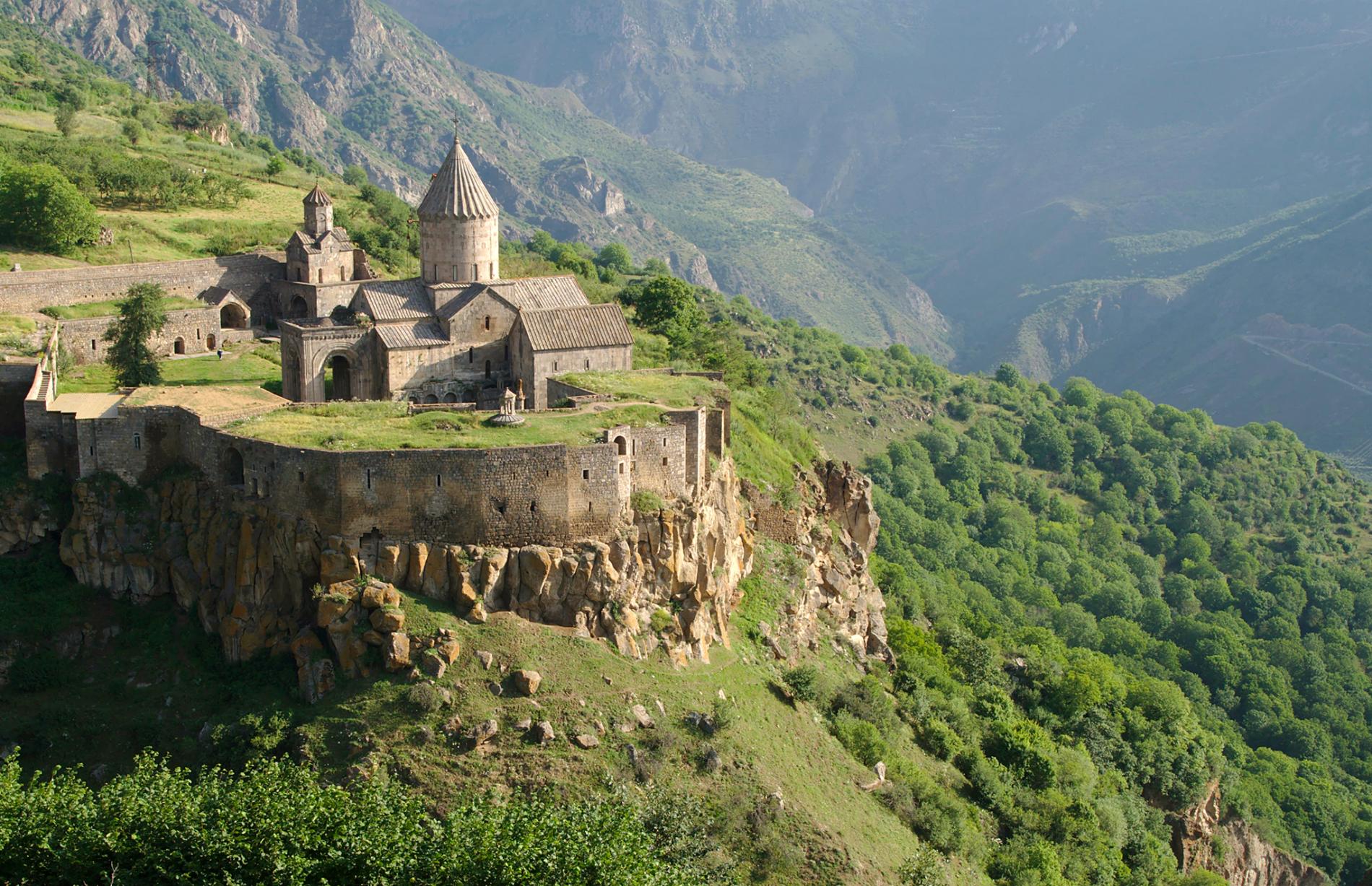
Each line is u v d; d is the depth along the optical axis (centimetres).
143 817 6662
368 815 6900
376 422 10031
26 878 6406
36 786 7025
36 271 14175
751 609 11000
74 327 12925
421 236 12762
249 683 9075
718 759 8962
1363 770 19662
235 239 18250
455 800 8144
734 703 9588
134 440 10006
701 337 16400
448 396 12181
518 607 9244
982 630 16538
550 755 8519
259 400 10556
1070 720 14225
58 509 10006
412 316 12200
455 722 8531
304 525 9169
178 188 19888
